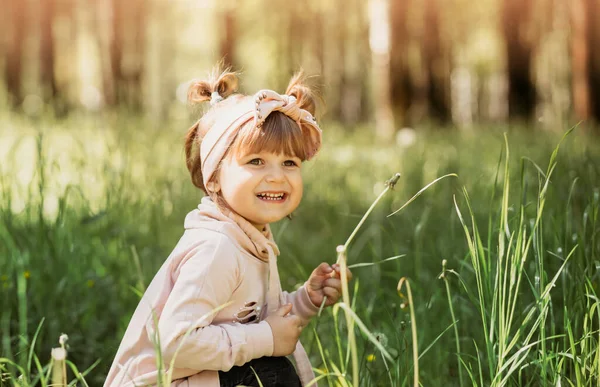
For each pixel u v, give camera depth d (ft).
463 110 107.86
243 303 7.48
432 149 31.48
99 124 35.99
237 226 7.54
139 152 24.38
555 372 7.53
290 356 10.37
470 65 98.63
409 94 50.03
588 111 42.01
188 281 7.11
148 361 7.25
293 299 8.34
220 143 7.61
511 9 60.18
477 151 29.71
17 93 77.77
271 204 7.55
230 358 7.06
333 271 8.29
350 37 97.19
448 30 77.46
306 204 22.09
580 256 8.80
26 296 11.30
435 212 16.14
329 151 34.53
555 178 12.64
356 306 11.75
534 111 60.03
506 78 61.16
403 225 16.66
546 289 7.41
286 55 92.53
